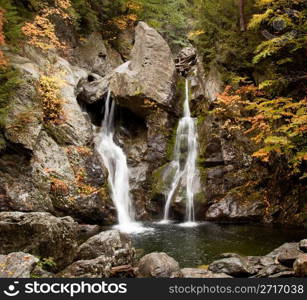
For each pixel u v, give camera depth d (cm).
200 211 1175
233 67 1315
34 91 1123
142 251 823
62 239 622
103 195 1162
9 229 609
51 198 1047
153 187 1284
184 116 1433
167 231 1034
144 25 1545
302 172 1083
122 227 1097
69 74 1400
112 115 1483
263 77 1227
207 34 1445
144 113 1412
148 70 1409
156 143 1362
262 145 1187
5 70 1079
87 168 1173
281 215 1098
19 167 1030
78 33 1697
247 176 1198
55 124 1178
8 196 980
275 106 895
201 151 1284
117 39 1953
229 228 1059
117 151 1398
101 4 1823
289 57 1103
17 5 1341
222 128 1260
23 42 1277
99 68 1708
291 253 668
